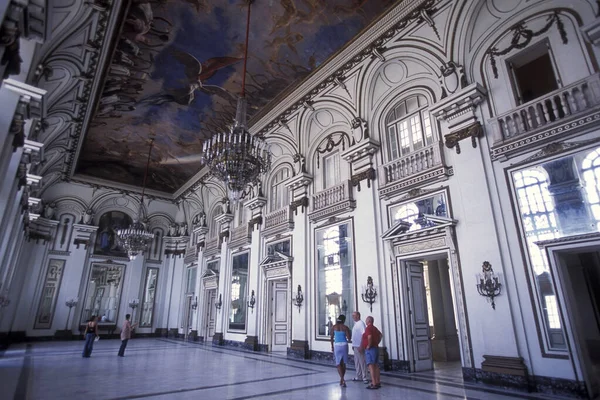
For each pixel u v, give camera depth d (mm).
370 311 8656
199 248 18562
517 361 5938
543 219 6145
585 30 5809
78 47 8383
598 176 5641
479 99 7391
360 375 6777
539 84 7527
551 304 5824
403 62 9172
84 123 12531
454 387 6129
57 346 14047
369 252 9070
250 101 11992
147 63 9992
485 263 6656
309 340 10336
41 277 16875
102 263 18641
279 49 9656
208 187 18172
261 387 6129
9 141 5898
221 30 8938
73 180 17781
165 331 19469
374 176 9492
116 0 7648
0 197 7199
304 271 10953
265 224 13469
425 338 8320
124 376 7211
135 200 19922
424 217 7871
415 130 8938
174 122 13297
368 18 8703
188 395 5496
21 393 5508
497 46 7488
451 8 7906
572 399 5289
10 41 3951
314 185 11570
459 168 7473
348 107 10477
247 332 13156
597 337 8484
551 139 6238
